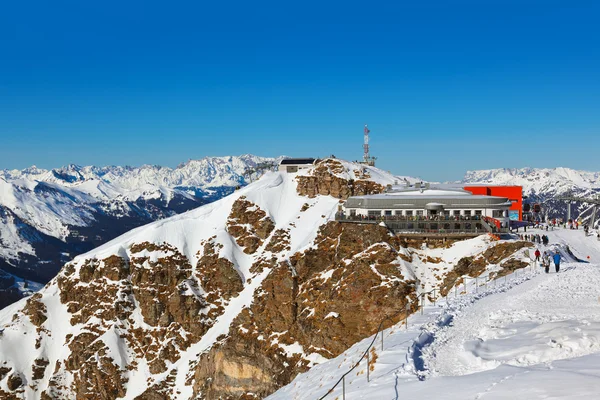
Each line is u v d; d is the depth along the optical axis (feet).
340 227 472.44
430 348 142.82
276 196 610.24
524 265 331.36
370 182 613.93
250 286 493.77
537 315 163.12
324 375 170.71
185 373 439.22
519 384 98.73
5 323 517.55
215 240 545.85
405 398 105.60
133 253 543.39
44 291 541.75
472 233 419.95
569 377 97.40
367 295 372.38
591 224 600.39
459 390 103.35
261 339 412.57
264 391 376.68
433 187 552.82
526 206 605.31
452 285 357.00
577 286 207.21
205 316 490.08
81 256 554.87
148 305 500.74
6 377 469.16
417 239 429.79
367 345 177.58
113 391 447.01
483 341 141.38
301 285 438.40
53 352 491.31
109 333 481.46
